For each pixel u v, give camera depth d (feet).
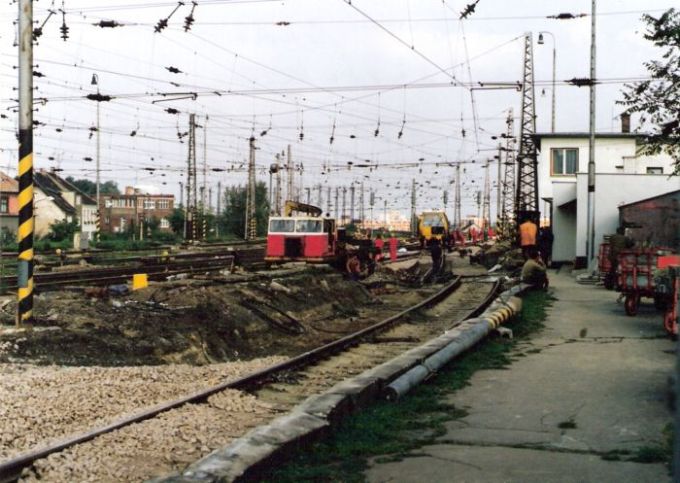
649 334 53.93
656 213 101.91
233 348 58.59
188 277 89.97
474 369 40.19
